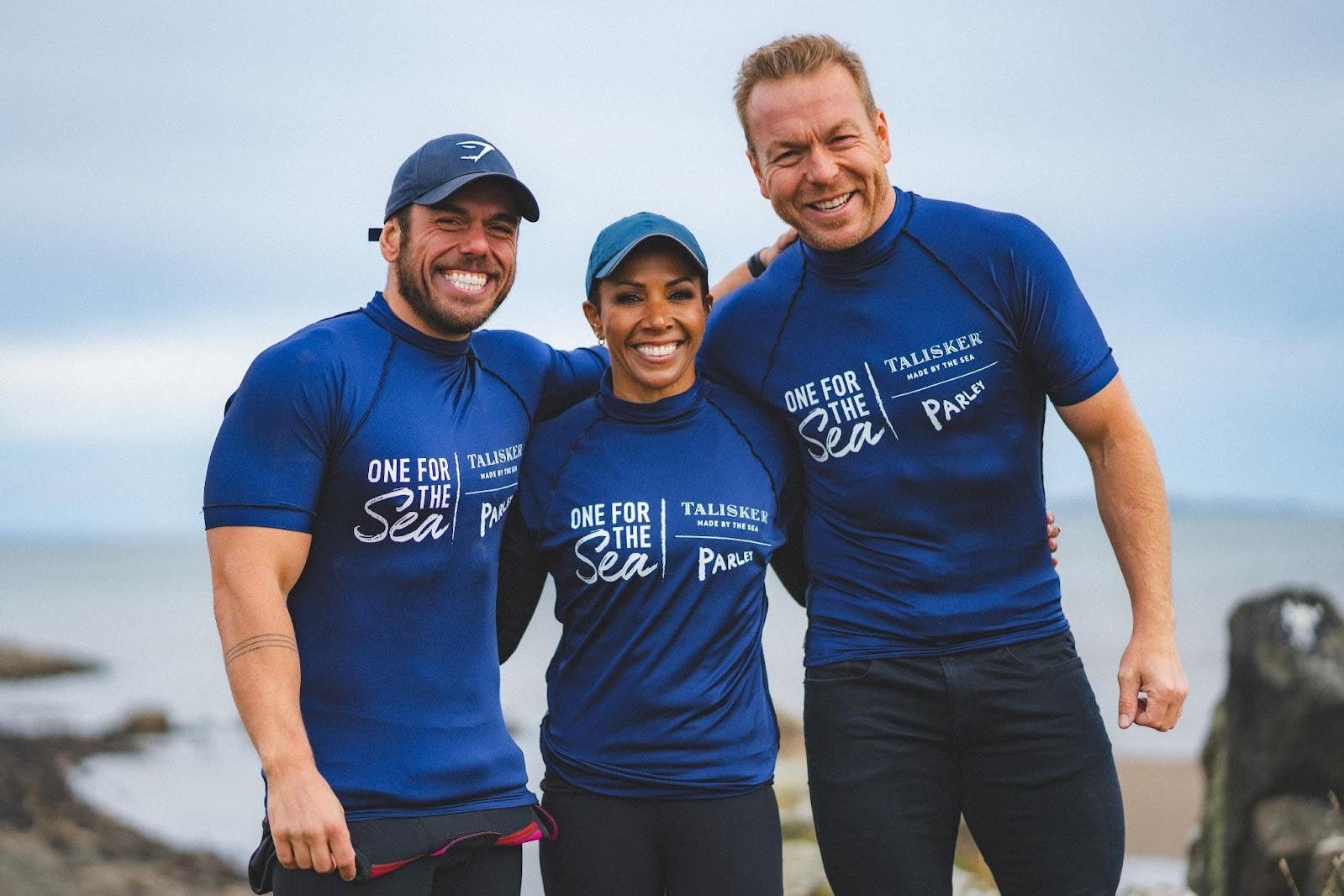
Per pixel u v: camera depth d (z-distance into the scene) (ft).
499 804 12.32
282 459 11.63
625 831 13.05
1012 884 13.38
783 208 13.15
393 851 11.66
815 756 13.42
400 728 11.97
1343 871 18.13
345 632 12.00
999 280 13.08
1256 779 22.38
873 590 13.32
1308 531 296.51
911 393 13.14
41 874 36.73
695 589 13.17
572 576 13.47
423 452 12.05
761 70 13.07
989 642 13.07
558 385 13.93
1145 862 37.68
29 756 60.49
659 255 13.29
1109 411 13.07
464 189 12.19
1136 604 12.94
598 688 13.25
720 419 13.85
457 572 12.30
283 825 10.97
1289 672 22.21
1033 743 13.01
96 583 283.79
